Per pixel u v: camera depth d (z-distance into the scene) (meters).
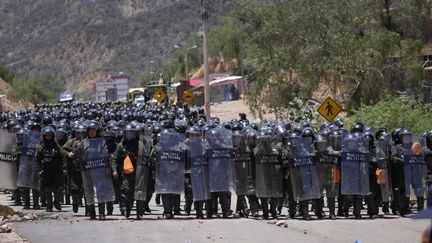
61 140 33.56
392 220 29.64
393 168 31.17
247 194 30.22
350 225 28.02
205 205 32.47
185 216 31.09
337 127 32.78
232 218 30.23
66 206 35.50
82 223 28.45
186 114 54.62
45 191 32.75
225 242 23.34
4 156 34.94
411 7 78.25
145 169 29.62
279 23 78.38
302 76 73.12
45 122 39.00
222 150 30.03
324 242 23.61
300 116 60.44
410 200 34.16
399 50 71.50
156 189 29.75
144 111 55.34
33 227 27.16
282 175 30.06
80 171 31.41
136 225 27.70
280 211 32.06
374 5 78.00
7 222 28.58
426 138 29.33
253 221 29.08
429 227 9.68
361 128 31.34
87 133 29.83
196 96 146.50
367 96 70.25
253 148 30.00
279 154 29.88
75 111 57.16
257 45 87.25
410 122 51.84
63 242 23.31
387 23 79.12
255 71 78.00
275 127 31.80
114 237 24.38
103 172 29.56
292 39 77.62
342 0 76.94
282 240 23.91
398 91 70.50
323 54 72.00
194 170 29.95
